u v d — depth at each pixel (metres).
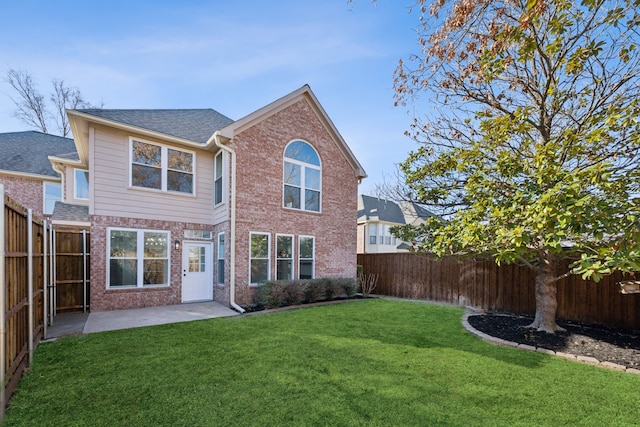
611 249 3.98
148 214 9.78
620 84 5.31
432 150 8.02
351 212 13.38
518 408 3.30
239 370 4.31
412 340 5.82
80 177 12.66
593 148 5.20
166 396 3.55
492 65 4.98
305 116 11.86
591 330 6.56
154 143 9.98
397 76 6.43
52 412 3.21
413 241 8.65
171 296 10.05
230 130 9.66
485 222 5.61
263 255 10.41
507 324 7.02
